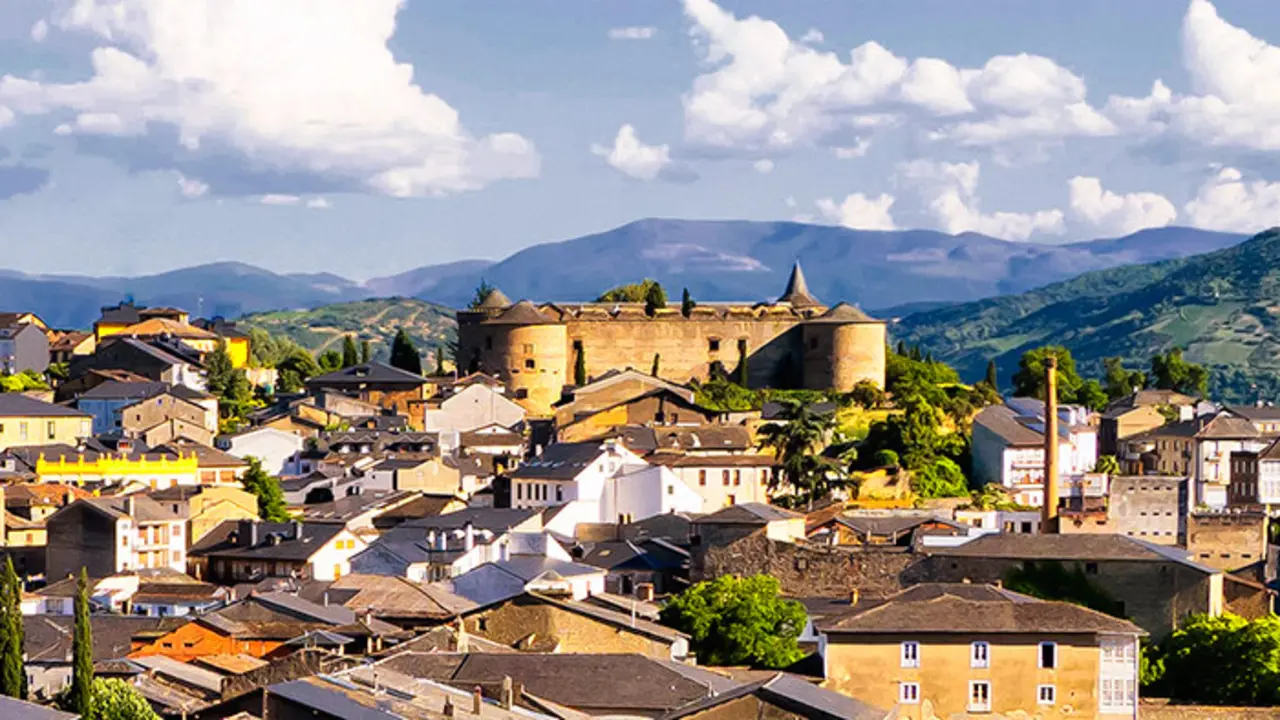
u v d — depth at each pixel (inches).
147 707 5684.1
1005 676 6943.9
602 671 5876.0
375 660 6028.5
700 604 7849.4
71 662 6584.6
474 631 7022.6
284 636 7101.4
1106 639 6973.4
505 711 5231.3
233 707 5393.7
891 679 6924.2
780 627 7829.7
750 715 5497.1
